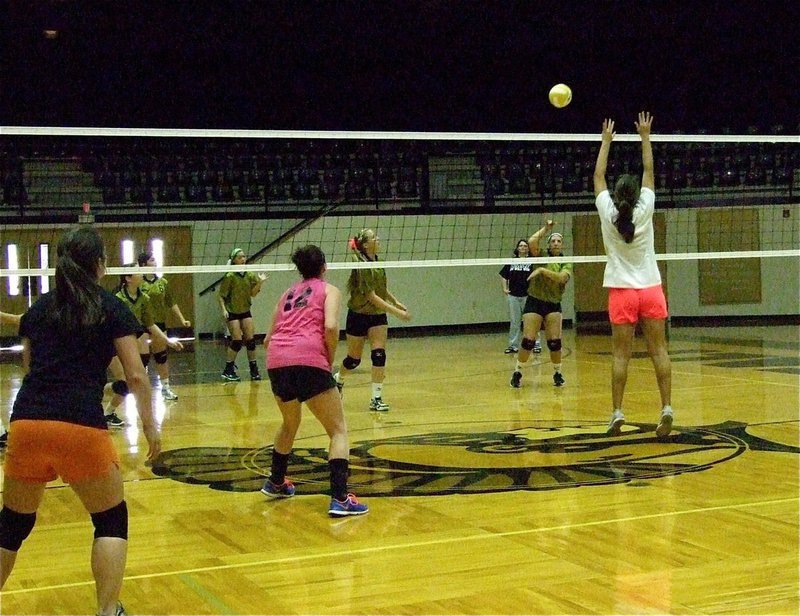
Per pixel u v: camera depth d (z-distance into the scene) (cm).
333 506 569
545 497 604
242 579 454
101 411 381
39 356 379
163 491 650
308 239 2161
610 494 607
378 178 2284
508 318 2417
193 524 561
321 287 592
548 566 461
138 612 408
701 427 853
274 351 586
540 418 939
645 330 777
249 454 782
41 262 2053
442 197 2356
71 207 2127
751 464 690
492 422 920
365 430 888
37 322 385
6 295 2038
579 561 468
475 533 524
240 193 2250
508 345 1928
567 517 553
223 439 859
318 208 2272
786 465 686
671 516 550
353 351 1045
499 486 639
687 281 2408
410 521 554
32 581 461
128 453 794
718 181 2341
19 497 385
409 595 424
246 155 2308
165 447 820
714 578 436
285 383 577
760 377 1226
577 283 2394
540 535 516
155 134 762
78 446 369
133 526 558
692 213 2383
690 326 2330
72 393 372
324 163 2311
